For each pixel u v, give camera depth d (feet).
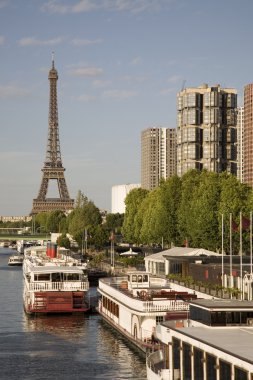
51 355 296.30
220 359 168.96
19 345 317.42
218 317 207.10
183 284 390.63
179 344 196.44
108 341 325.83
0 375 262.47
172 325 218.79
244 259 432.25
